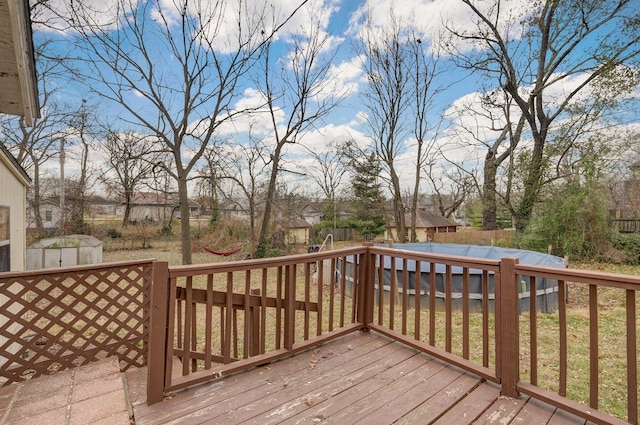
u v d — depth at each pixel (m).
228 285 2.34
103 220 17.47
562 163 11.25
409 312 6.05
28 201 14.88
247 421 1.83
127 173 16.31
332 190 21.84
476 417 1.88
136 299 2.83
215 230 16.50
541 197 11.42
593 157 10.32
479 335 4.74
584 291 6.96
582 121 10.85
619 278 1.70
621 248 10.20
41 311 2.42
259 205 14.29
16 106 2.87
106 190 16.48
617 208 12.06
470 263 2.35
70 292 2.52
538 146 12.03
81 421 1.84
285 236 14.77
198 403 1.99
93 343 2.65
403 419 1.86
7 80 2.42
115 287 2.72
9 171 4.06
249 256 13.02
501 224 17.28
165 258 13.91
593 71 10.74
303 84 12.85
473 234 14.17
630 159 10.75
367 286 3.20
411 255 2.79
